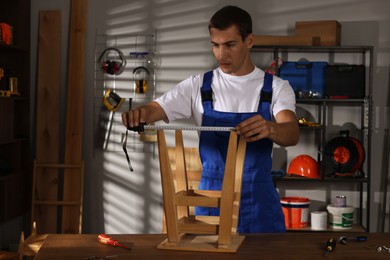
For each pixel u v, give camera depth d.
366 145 5.38
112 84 5.45
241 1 5.37
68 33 5.45
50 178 5.30
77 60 5.33
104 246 2.16
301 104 5.39
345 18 5.34
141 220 5.50
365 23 5.33
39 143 5.31
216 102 2.69
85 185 5.50
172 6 5.41
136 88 5.40
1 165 5.02
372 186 5.41
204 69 5.41
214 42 2.51
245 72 2.67
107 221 5.52
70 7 5.43
